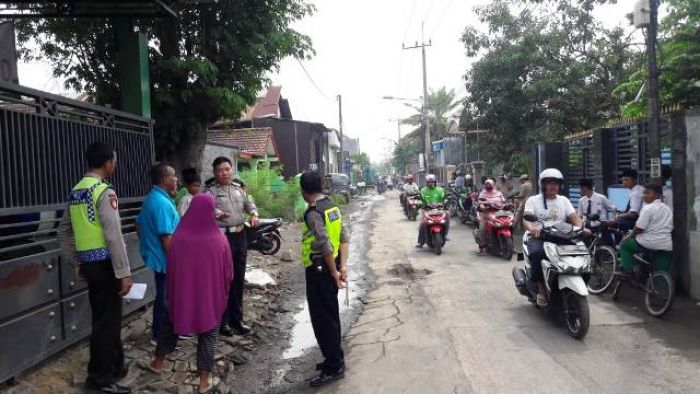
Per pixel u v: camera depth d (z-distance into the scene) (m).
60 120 4.82
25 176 4.33
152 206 4.83
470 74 15.48
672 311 5.94
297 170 28.77
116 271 3.88
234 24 8.67
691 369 4.25
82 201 3.91
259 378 4.66
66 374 4.26
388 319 6.22
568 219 5.83
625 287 7.20
